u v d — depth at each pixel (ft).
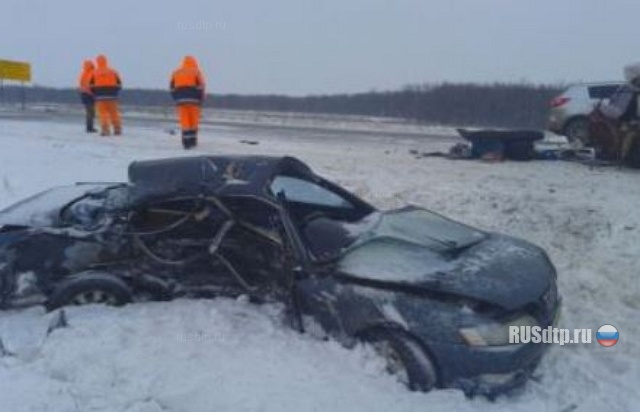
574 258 25.94
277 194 18.89
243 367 15.24
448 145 65.10
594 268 24.79
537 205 33.71
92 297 18.56
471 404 14.82
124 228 18.94
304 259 17.22
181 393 14.02
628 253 26.40
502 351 14.69
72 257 18.75
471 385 15.01
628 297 22.11
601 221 30.68
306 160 48.08
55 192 22.71
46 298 18.86
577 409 15.01
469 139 52.60
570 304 21.49
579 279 23.67
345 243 17.80
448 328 14.90
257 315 18.16
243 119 114.01
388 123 114.83
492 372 14.76
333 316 16.49
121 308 18.31
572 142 58.39
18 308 18.76
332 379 14.99
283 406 13.74
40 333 16.67
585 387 16.07
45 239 18.66
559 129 59.21
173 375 14.79
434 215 20.72
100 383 14.53
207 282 19.31
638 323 20.03
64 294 18.34
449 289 15.31
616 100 48.03
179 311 18.11
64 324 17.11
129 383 14.52
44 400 13.89
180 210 19.33
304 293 17.04
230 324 17.43
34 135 60.90
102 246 18.85
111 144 53.93
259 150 52.85
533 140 52.11
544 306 16.05
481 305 15.14
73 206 20.62
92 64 65.31
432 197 35.40
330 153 53.47
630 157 46.93
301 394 14.23
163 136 63.10
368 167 45.60
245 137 67.31
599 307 21.29
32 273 18.65
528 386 15.98
